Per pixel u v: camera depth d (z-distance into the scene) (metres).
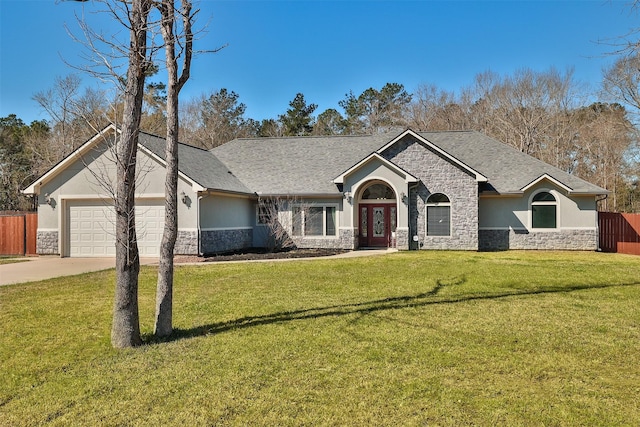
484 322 7.49
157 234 17.97
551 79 42.28
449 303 8.95
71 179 18.52
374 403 4.52
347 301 9.20
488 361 5.66
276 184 22.00
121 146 6.36
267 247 20.48
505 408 4.39
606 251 21.84
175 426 4.11
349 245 20.42
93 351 6.16
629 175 39.09
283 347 6.24
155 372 5.37
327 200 21.08
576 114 41.84
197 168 19.36
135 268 6.48
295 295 9.87
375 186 21.42
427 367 5.47
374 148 23.83
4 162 40.16
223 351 6.09
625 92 15.44
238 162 24.22
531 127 42.31
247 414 4.31
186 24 6.77
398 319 7.71
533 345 6.29
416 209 20.41
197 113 50.59
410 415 4.27
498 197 20.95
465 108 47.69
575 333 6.85
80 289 10.73
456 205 20.03
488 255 17.67
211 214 18.55
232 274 12.96
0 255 19.67
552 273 12.71
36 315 8.19
